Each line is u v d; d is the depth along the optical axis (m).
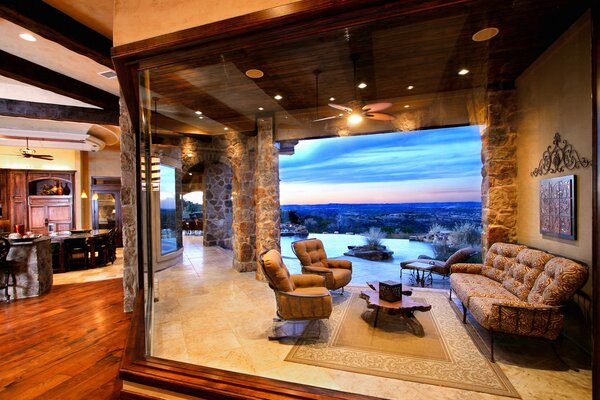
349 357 2.52
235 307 3.81
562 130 2.67
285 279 3.16
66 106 5.23
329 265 4.56
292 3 1.61
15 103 4.93
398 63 3.24
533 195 3.31
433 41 2.71
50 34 2.86
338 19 1.65
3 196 8.59
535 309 2.36
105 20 3.02
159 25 1.89
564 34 2.52
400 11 1.61
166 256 5.79
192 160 6.12
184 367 1.92
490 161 3.87
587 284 2.14
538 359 2.43
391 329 3.07
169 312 3.60
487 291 3.07
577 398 1.95
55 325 3.35
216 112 4.97
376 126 5.02
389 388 2.07
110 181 9.79
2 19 2.85
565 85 2.59
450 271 3.87
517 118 3.68
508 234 3.79
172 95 3.81
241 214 5.73
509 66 3.33
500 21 2.31
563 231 2.66
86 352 2.72
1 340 2.97
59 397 2.07
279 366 2.36
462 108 4.28
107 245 6.91
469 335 2.91
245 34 1.78
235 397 1.66
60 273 6.04
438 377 2.20
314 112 4.94
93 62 3.82
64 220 9.12
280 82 3.74
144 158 2.85
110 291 4.73
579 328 2.17
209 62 2.49
